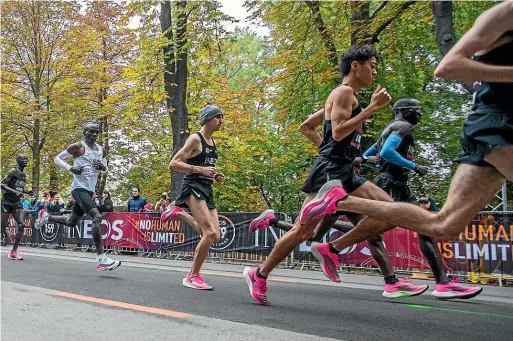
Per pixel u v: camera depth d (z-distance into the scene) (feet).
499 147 6.29
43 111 59.11
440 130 45.29
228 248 28.09
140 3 39.96
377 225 11.64
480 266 19.99
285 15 41.37
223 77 54.65
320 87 43.83
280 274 22.26
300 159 55.83
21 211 26.55
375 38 39.70
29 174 71.15
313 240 13.00
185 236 29.89
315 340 8.42
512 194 33.55
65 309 11.34
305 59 41.37
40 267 21.76
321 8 41.93
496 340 8.75
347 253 23.49
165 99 42.80
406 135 14.32
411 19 39.17
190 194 15.61
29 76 60.18
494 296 15.56
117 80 62.03
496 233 19.67
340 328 9.51
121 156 64.08
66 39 58.85
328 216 12.59
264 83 44.98
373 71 11.31
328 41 40.24
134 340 8.51
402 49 41.83
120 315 10.64
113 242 33.91
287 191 58.80
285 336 8.71
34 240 39.91
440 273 14.10
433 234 7.43
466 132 6.75
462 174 6.92
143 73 41.29
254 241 26.99
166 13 40.96
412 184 45.21
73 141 62.39
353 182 11.59
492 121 6.38
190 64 44.73
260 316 10.63
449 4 29.25
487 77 5.97
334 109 10.69
